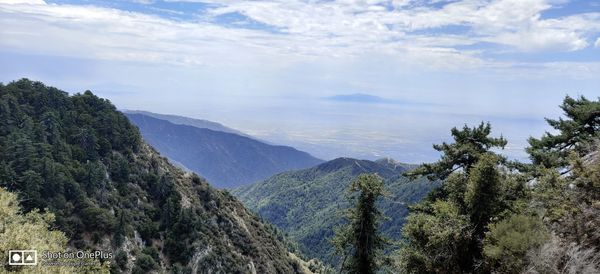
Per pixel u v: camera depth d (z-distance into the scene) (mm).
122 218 67625
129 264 64250
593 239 14367
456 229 18719
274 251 104125
